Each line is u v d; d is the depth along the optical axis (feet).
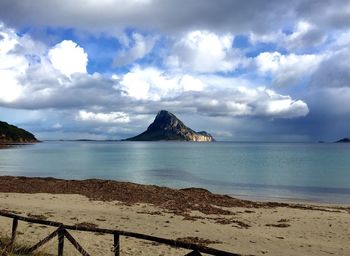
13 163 273.33
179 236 54.80
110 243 47.01
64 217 64.64
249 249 49.75
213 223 67.00
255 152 548.72
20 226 53.01
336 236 61.16
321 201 119.24
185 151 577.02
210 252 23.67
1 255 31.04
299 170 233.76
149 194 95.71
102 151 541.75
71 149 615.98
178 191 101.30
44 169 226.58
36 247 33.09
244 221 71.20
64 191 98.07
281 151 596.70
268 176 196.85
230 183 165.27
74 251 41.68
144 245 47.52
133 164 280.31
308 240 57.57
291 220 73.77
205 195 99.30
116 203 83.92
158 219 67.82
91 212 71.77
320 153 514.68
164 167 252.42
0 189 97.60
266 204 94.38
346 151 597.52
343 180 180.96
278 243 54.44
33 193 93.91
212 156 416.46
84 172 210.38
